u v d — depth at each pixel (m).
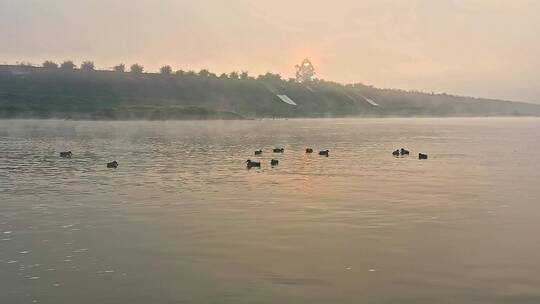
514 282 11.56
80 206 20.41
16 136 73.56
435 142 63.97
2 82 194.50
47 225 17.03
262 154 45.56
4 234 15.84
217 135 79.00
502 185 26.22
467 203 20.91
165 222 17.44
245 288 11.31
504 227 16.61
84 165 36.06
